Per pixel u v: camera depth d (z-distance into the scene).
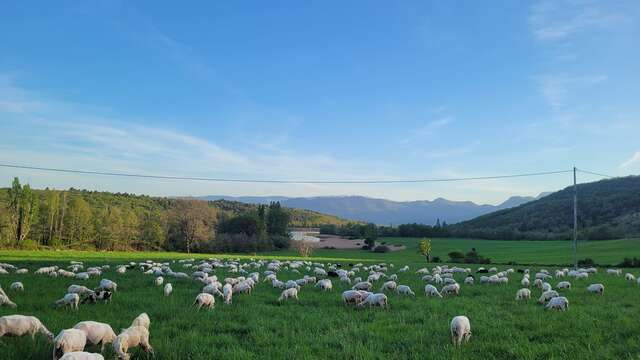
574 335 17.06
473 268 62.19
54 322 17.66
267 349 15.00
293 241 130.38
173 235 125.44
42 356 13.43
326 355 14.41
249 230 132.50
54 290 27.91
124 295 26.42
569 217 150.38
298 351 14.86
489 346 15.36
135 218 126.31
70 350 12.73
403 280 39.06
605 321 19.48
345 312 22.11
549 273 50.06
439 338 16.55
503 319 20.36
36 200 114.75
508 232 142.75
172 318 19.67
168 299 25.06
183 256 88.56
